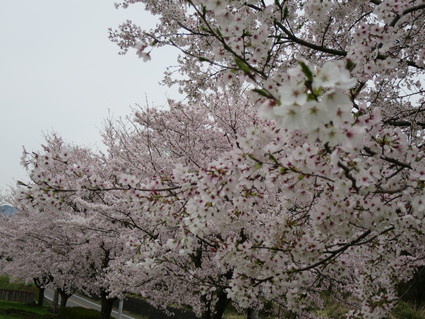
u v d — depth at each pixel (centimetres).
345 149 186
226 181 264
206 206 294
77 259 1170
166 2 479
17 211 1641
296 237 349
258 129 250
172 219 348
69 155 348
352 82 136
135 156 841
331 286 696
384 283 487
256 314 679
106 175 1023
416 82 552
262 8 332
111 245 981
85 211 1116
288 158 247
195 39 486
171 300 759
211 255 657
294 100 140
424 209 253
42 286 1817
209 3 262
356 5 399
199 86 516
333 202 290
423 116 499
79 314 1497
